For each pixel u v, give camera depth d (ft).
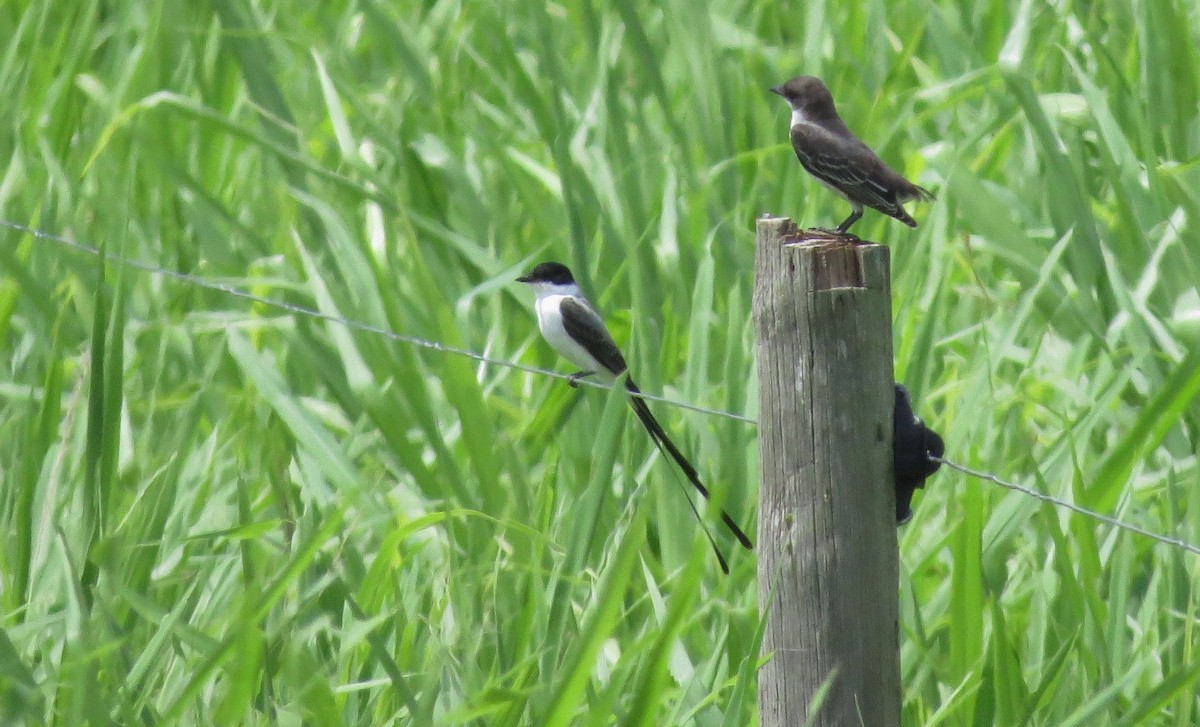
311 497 34.76
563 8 62.23
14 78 54.60
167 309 45.01
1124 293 40.45
